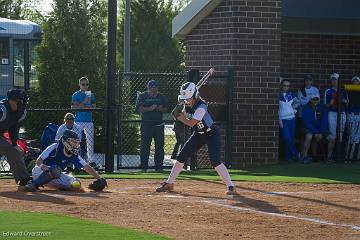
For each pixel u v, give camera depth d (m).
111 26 40.62
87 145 41.56
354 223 24.42
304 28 49.84
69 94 54.38
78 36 55.22
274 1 44.41
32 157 37.88
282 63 50.19
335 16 49.03
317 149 46.69
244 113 44.16
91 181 35.06
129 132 52.03
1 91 63.91
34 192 30.52
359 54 51.38
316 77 50.88
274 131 44.69
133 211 25.67
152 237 21.03
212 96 42.88
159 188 31.20
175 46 104.88
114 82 40.94
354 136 46.34
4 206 26.39
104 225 22.80
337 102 45.59
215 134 30.80
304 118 45.56
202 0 44.44
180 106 30.80
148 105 41.62
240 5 43.91
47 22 55.66
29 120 51.62
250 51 44.19
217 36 44.97
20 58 64.44
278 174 39.50
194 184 34.44
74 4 55.72
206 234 21.89
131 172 40.72
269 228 23.16
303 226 23.64
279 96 44.94
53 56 54.81
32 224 22.67
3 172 38.84
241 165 44.09
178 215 25.05
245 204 27.86
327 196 30.75
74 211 25.47
